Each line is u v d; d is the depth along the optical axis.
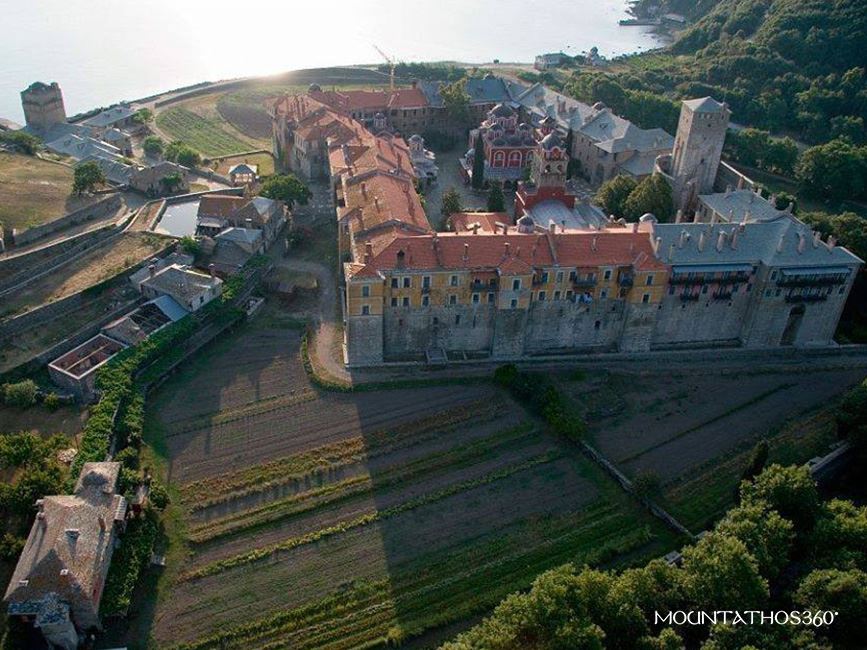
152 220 180.75
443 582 101.38
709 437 129.12
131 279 155.38
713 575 93.44
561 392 137.38
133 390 129.38
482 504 114.00
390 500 113.81
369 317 137.38
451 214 178.75
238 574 101.44
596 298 143.50
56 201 178.50
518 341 144.25
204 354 144.38
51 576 90.62
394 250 136.38
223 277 165.50
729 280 144.12
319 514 111.00
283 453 121.25
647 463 123.06
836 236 163.75
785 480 107.19
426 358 144.38
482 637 86.12
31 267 154.50
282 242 184.12
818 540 102.56
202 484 114.69
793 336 153.38
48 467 108.25
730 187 193.12
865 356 151.62
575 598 89.94
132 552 101.06
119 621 94.62
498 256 138.75
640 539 108.88
